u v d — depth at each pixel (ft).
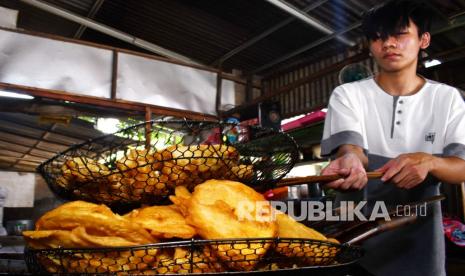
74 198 4.00
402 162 4.58
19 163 31.22
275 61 21.38
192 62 22.41
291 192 13.79
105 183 3.77
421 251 5.82
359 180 4.42
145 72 17.81
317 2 15.64
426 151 5.96
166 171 3.66
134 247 2.82
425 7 5.72
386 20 5.63
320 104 18.92
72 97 15.80
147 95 17.76
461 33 13.84
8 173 30.86
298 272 2.96
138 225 3.10
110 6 17.87
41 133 22.99
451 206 12.33
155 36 20.42
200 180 3.80
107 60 16.93
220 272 2.97
